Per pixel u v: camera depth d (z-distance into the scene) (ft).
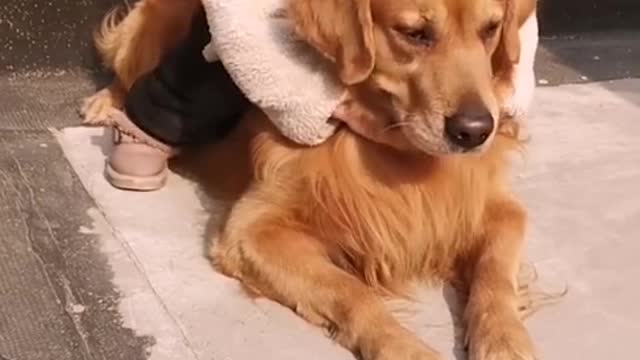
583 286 4.56
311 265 4.31
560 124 5.99
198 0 5.04
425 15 4.12
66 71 6.15
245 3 4.37
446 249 4.64
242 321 4.22
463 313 4.32
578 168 5.53
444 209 4.58
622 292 4.54
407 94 4.19
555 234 4.92
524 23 4.58
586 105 6.25
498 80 4.52
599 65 6.85
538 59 6.87
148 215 4.87
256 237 4.42
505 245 4.52
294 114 4.35
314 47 4.25
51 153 5.30
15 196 4.91
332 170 4.47
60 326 4.14
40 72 6.11
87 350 4.03
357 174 4.47
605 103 6.30
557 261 4.72
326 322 4.21
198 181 5.14
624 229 5.00
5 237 4.63
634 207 5.19
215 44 4.43
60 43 6.11
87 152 5.34
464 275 4.62
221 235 4.63
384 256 4.55
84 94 5.94
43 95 5.89
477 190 4.63
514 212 4.74
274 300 4.34
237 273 4.46
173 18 5.46
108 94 5.72
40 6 6.02
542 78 6.59
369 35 4.11
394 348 3.93
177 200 4.99
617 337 4.26
